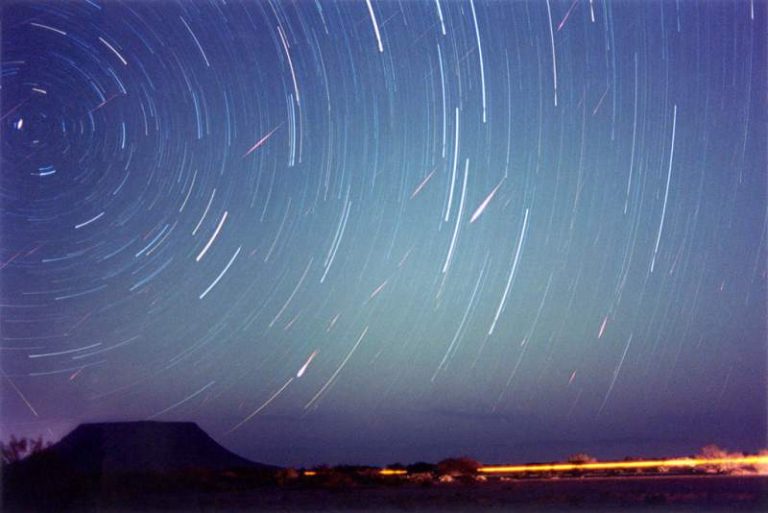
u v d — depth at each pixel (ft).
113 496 63.21
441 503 57.36
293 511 54.80
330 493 73.31
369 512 53.36
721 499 53.67
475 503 56.59
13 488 57.06
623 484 71.46
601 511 49.14
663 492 60.49
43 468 58.65
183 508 57.93
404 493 70.69
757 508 49.03
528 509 51.57
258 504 60.23
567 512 49.29
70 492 58.90
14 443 58.90
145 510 56.85
